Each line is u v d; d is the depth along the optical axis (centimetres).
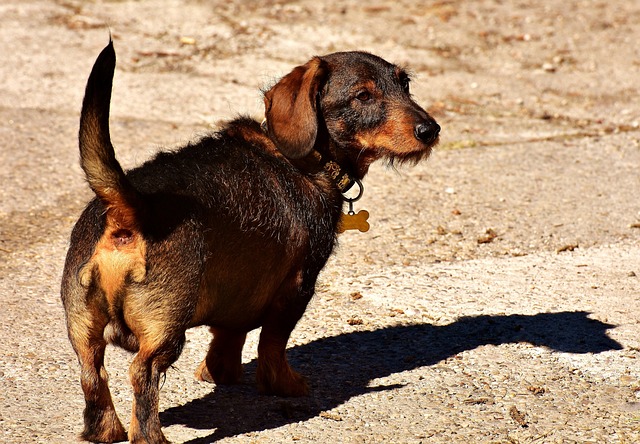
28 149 1617
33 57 2058
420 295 1156
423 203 1477
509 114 1923
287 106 877
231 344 927
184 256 761
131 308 752
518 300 1144
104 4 2420
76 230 784
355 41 2269
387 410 880
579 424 850
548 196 1511
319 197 891
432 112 1908
